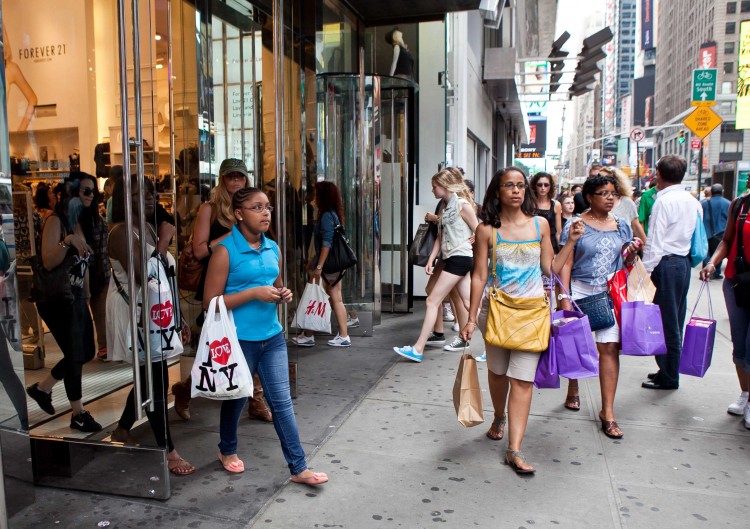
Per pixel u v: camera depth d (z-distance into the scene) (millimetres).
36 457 3348
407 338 7156
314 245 6438
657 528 2979
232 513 3068
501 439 4090
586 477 3527
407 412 4598
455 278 6031
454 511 3119
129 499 3217
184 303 4270
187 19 4508
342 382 5375
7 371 2920
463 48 11219
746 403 4535
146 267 3096
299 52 5637
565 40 14508
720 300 10141
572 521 3035
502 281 3641
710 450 3930
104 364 3211
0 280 2807
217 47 5234
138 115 3041
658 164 5141
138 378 3055
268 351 3357
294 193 5617
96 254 3197
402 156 8414
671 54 139875
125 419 3211
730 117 101500
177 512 3076
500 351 3803
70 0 3213
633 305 4047
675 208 5000
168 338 3303
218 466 3617
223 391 3123
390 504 3182
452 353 6457
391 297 8711
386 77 8102
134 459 3213
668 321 5109
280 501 3197
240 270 3199
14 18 3260
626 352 4027
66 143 3221
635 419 4496
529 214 3695
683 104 128625
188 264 4156
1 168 2723
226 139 5402
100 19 3182
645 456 3832
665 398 4996
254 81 5633
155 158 3182
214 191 4094
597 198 4172
